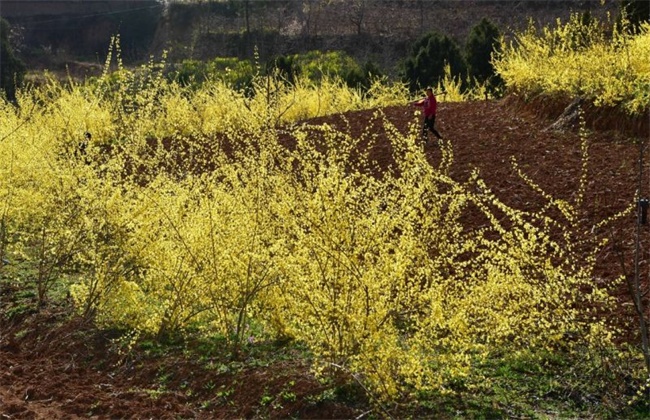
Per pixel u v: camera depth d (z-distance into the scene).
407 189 6.41
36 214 9.56
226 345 6.90
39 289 8.45
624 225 8.51
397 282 5.95
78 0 53.62
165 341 7.36
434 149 12.94
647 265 7.46
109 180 8.19
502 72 16.22
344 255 5.83
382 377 5.53
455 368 5.62
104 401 6.03
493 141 13.05
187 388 6.32
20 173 9.60
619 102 12.45
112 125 15.23
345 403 5.71
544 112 14.09
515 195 10.00
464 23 46.69
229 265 6.94
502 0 47.56
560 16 44.47
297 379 6.02
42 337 7.76
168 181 8.06
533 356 6.17
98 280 7.79
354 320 5.69
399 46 43.69
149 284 8.16
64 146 10.85
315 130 14.73
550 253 8.10
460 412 5.48
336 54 37.28
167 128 17.20
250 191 7.38
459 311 5.96
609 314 6.70
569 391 5.75
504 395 5.72
